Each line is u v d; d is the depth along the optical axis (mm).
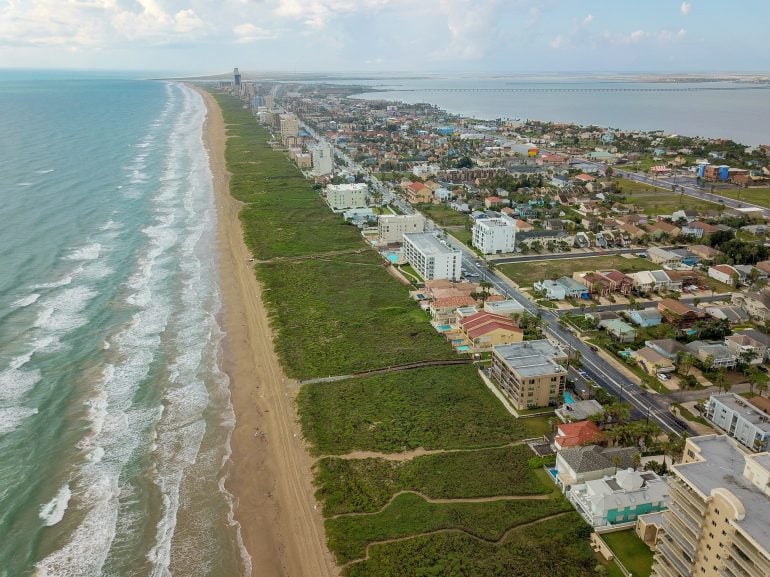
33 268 193000
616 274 187000
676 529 71500
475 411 122125
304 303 177500
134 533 92250
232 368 141125
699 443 75562
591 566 83188
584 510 92938
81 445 111750
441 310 163500
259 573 85188
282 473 105688
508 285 192000
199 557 88125
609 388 130875
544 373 122250
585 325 160000
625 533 89438
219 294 183750
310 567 85500
